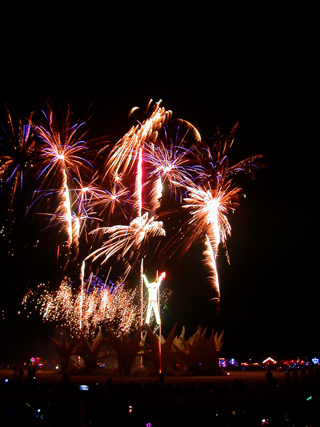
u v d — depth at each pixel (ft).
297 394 118.01
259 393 120.88
